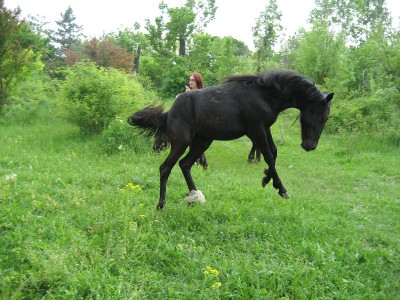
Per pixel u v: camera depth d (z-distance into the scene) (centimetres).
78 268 402
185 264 439
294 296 395
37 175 723
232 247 492
